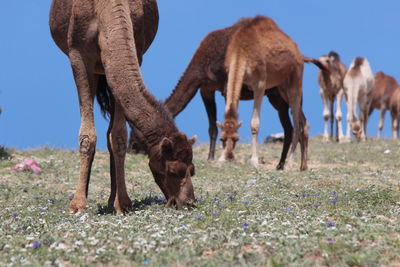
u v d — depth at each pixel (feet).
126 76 46.09
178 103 106.93
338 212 46.01
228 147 96.22
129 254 33.42
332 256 31.76
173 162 45.37
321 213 46.14
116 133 48.83
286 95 100.48
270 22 100.94
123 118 48.93
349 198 54.70
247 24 97.35
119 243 36.47
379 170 86.89
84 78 50.14
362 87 163.02
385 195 54.80
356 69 159.22
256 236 36.55
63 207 54.19
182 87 107.14
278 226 39.27
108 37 47.09
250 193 60.54
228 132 96.02
